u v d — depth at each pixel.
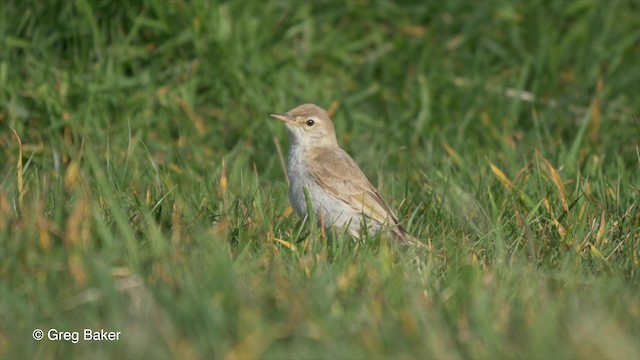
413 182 13.22
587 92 16.30
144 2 15.14
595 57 16.66
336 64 16.23
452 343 8.16
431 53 16.41
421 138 15.20
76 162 11.36
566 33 17.17
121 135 13.93
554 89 16.22
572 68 16.69
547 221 11.20
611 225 11.14
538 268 10.16
